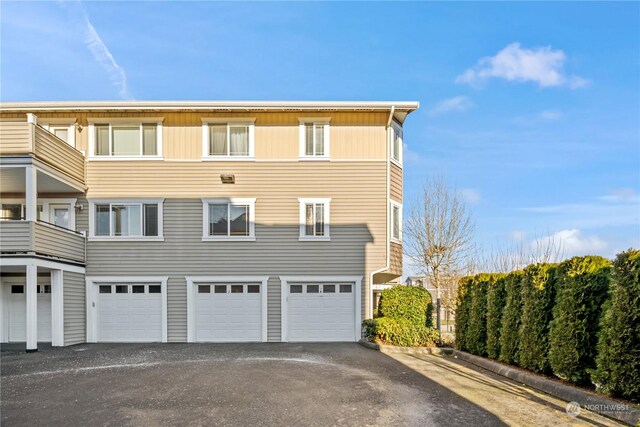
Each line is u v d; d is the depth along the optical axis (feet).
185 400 22.50
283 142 50.24
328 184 50.11
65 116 49.88
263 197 49.90
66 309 45.52
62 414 20.57
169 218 49.57
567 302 23.59
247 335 49.08
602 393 20.90
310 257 49.60
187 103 48.73
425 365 32.50
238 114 50.01
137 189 49.65
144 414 20.33
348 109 49.57
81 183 48.78
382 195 50.11
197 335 48.98
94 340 48.55
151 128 50.26
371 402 21.93
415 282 71.72
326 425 18.65
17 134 40.55
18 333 49.37
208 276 49.16
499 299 32.78
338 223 49.80
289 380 26.84
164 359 35.45
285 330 48.96
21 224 40.24
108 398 23.11
